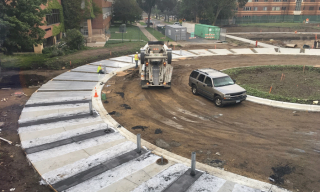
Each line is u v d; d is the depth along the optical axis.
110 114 12.64
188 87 17.64
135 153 8.83
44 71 21.72
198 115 12.62
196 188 6.92
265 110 13.19
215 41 42.16
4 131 10.57
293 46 34.84
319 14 76.56
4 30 17.95
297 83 17.94
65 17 40.69
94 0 45.28
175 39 42.66
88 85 17.52
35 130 10.49
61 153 8.72
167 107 13.78
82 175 7.48
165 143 9.75
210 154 8.93
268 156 8.75
